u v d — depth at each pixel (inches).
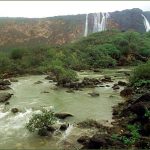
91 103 864.9
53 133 615.5
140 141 533.0
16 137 601.9
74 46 2358.5
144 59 2266.2
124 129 609.6
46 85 1189.7
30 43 3575.3
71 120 703.7
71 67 1802.4
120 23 4345.5
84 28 4045.3
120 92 978.1
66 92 1035.3
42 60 1824.6
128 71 1691.7
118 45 2433.6
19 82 1280.8
